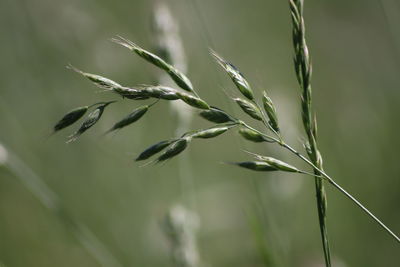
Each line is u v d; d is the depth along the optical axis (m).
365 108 8.41
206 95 8.31
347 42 9.62
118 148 7.02
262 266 5.87
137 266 6.21
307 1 10.17
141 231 6.46
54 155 7.25
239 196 6.88
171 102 4.52
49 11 8.61
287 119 5.41
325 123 8.44
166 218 4.19
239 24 10.07
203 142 8.04
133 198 6.89
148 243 6.18
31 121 7.71
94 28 8.66
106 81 2.16
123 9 9.83
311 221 6.97
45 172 7.12
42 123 7.66
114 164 7.11
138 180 7.00
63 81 8.23
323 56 9.70
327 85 9.16
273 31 10.30
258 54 9.80
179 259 4.13
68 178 7.08
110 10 9.74
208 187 7.22
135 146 7.14
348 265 6.67
